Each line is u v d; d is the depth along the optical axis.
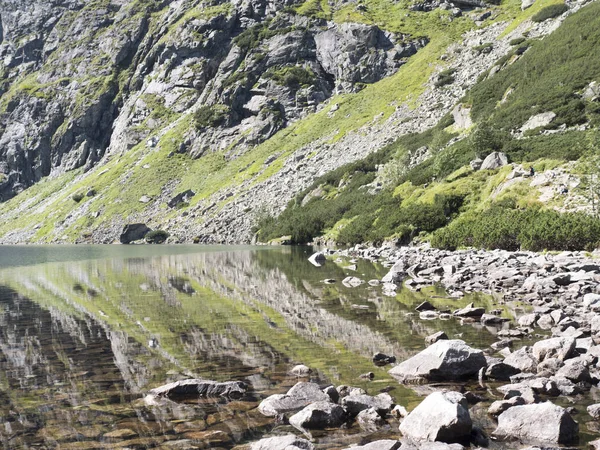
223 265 41.03
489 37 128.12
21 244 140.75
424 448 6.50
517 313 16.66
